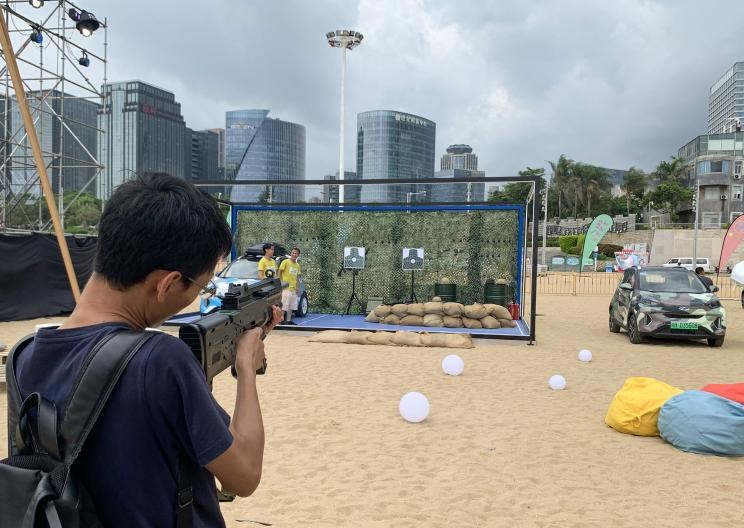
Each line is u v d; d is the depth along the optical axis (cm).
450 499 455
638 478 504
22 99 715
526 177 1238
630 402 635
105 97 2273
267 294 205
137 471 126
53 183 2295
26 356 139
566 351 1181
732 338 1427
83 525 123
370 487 476
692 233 6844
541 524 416
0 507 124
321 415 679
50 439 122
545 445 588
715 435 561
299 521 415
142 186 139
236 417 152
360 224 1734
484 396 788
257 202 1741
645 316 1277
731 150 9481
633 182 9869
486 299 1641
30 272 1585
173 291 141
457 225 1694
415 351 1146
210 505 144
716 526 414
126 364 126
